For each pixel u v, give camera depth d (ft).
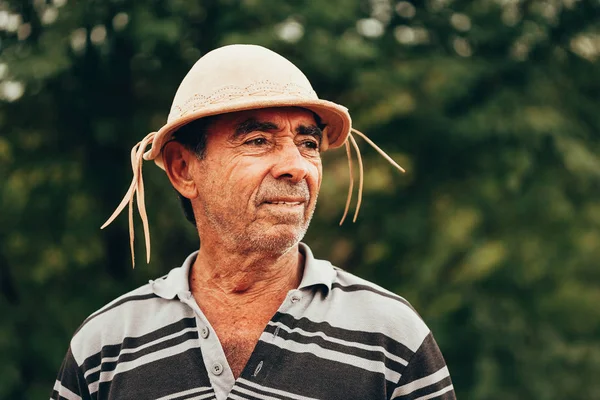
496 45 24.89
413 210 24.63
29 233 25.20
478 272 22.63
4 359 23.45
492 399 22.09
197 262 7.77
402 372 7.12
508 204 23.91
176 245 25.75
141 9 22.91
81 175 25.31
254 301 7.45
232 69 7.25
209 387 7.00
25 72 22.48
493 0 25.29
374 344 7.14
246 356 7.25
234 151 7.18
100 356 7.56
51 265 24.98
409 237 24.39
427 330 7.36
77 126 25.64
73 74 24.39
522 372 22.61
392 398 7.12
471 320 23.06
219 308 7.50
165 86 25.07
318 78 23.90
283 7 22.89
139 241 24.95
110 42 23.77
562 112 24.63
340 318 7.25
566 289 23.77
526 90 24.32
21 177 25.09
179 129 7.55
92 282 25.43
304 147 7.33
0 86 23.76
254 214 7.12
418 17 25.70
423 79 23.79
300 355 7.00
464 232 23.32
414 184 25.20
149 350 7.31
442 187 24.76
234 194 7.16
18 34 24.45
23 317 24.44
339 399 6.88
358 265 25.57
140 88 25.41
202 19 23.89
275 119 7.13
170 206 24.99
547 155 24.13
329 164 24.63
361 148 24.91
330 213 25.11
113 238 25.86
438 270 23.31
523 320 23.21
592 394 22.63
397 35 25.72
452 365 23.18
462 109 24.41
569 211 23.70
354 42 22.99
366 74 23.32
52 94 24.81
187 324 7.34
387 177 24.26
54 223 25.40
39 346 24.02
